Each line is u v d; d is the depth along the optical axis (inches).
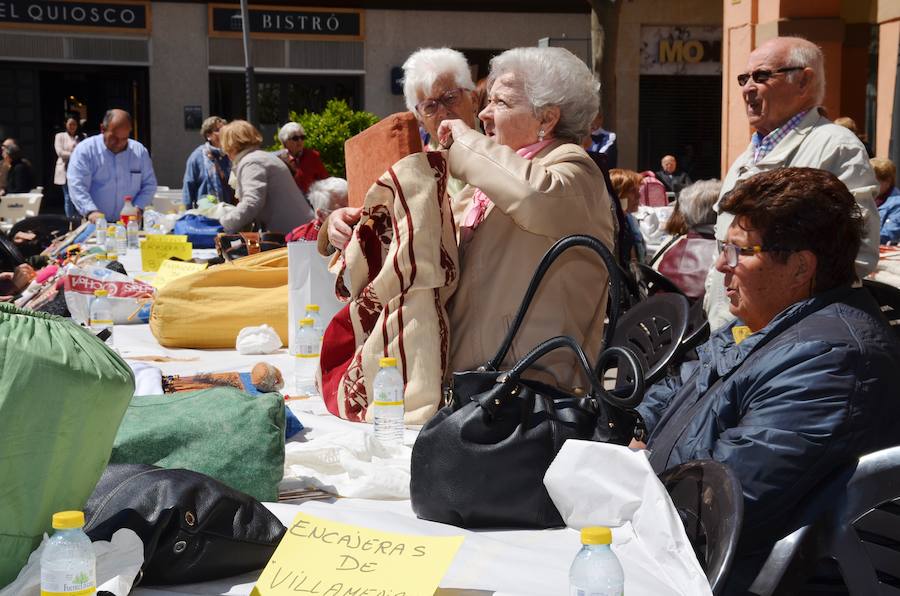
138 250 305.6
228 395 92.6
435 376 112.1
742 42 470.3
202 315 164.1
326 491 93.4
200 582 70.2
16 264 265.6
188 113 909.8
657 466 96.9
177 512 68.4
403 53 927.7
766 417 83.9
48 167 911.0
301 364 136.3
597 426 83.1
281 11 909.8
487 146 110.9
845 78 605.0
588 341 112.7
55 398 60.9
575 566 58.2
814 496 80.8
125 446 85.7
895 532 77.5
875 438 82.8
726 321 152.3
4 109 892.0
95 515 68.6
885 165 340.2
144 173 376.5
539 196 106.7
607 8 584.1
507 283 111.6
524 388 83.5
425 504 83.4
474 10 928.3
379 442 99.9
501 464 81.0
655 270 214.5
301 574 67.6
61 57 888.3
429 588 63.9
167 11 898.7
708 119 881.5
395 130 118.6
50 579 56.9
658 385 117.8
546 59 117.1
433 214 112.7
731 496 70.8
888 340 86.7
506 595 67.2
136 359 155.7
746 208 92.9
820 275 91.2
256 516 71.7
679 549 69.9
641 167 880.9
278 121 929.5
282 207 296.5
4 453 59.9
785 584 79.4
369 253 117.6
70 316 182.5
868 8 596.4
